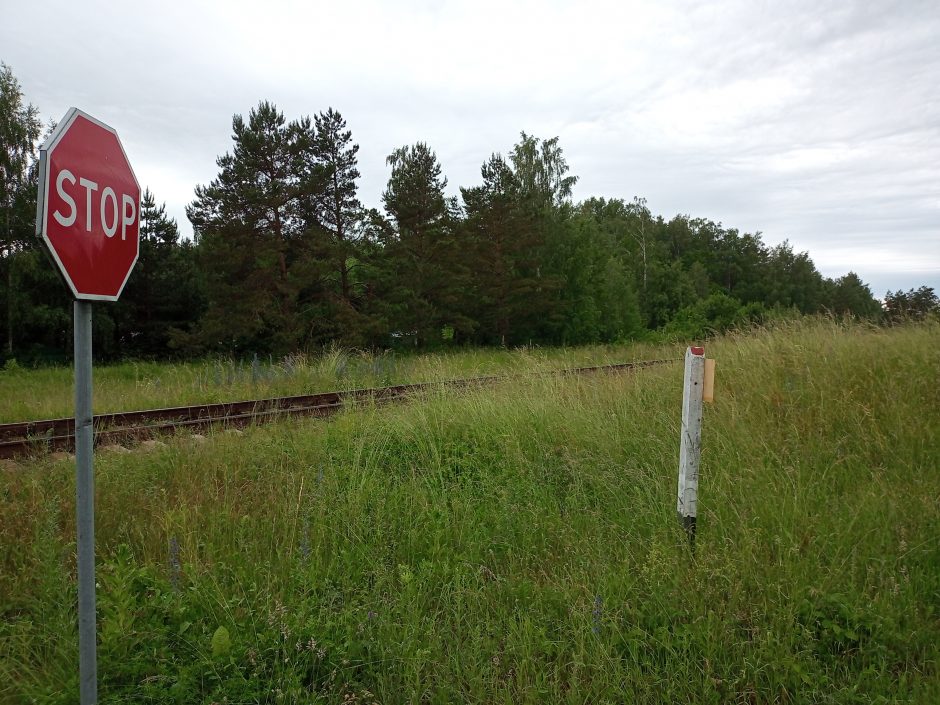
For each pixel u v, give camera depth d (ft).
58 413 31.58
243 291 71.92
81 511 6.17
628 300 109.09
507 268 96.07
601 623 9.75
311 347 72.33
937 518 12.41
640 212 235.81
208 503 14.80
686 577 10.91
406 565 12.25
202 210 71.67
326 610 10.33
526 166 107.55
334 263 75.72
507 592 11.34
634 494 14.93
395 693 8.77
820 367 20.90
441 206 86.22
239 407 29.66
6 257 82.48
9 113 80.69
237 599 10.22
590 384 24.75
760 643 9.39
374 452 18.47
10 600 10.78
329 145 74.79
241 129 70.33
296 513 14.05
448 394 23.44
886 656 9.32
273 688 8.36
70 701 8.07
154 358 88.28
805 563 11.13
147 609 10.01
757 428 17.56
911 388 18.89
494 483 16.08
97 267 6.33
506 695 8.55
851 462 15.58
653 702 8.56
